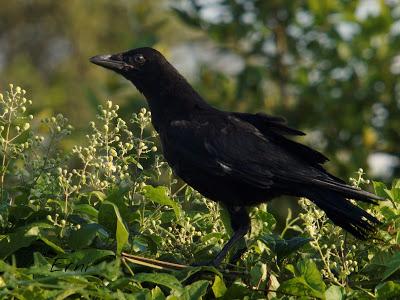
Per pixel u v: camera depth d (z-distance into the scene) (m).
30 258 8.02
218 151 10.64
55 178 8.79
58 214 8.38
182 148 10.79
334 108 19.00
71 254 7.60
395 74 19.33
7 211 8.31
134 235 8.45
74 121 26.42
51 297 6.69
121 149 9.11
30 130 8.89
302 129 19.03
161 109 11.37
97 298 7.11
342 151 18.61
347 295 7.64
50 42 34.97
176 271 7.86
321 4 19.44
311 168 10.52
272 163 10.55
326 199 9.89
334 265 8.21
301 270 7.68
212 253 9.20
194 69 20.08
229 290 7.73
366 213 9.19
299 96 19.38
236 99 19.03
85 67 33.19
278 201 16.12
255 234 9.65
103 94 20.28
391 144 18.81
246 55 19.81
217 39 19.94
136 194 9.20
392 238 8.73
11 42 35.53
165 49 18.66
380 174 18.12
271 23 19.89
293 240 8.55
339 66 19.41
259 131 10.92
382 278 7.96
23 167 9.25
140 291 7.18
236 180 10.59
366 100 19.19
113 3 33.97
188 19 20.06
